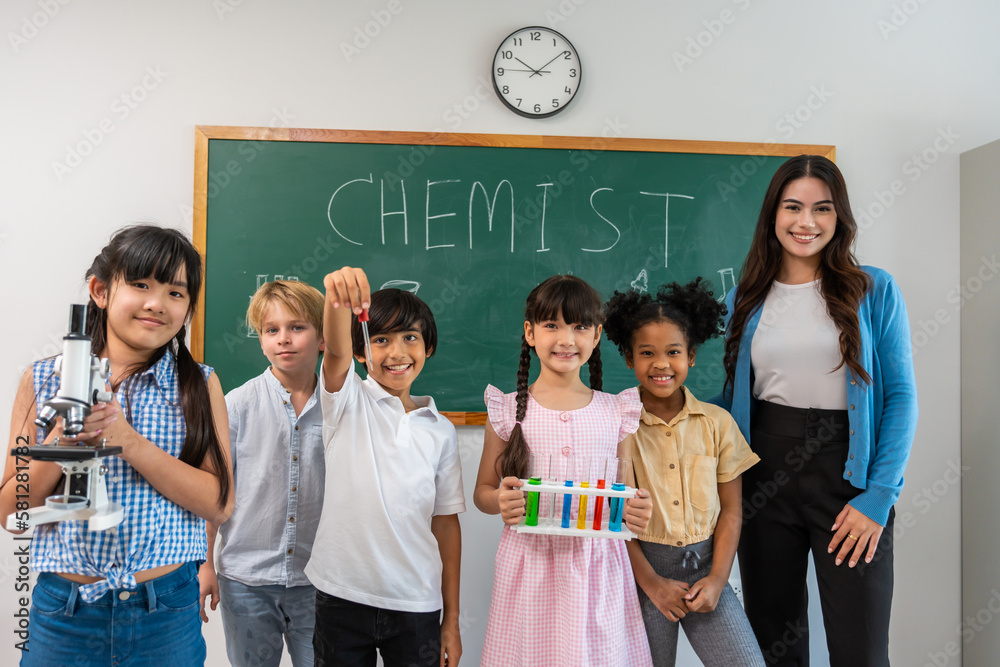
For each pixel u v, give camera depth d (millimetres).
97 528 798
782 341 1347
